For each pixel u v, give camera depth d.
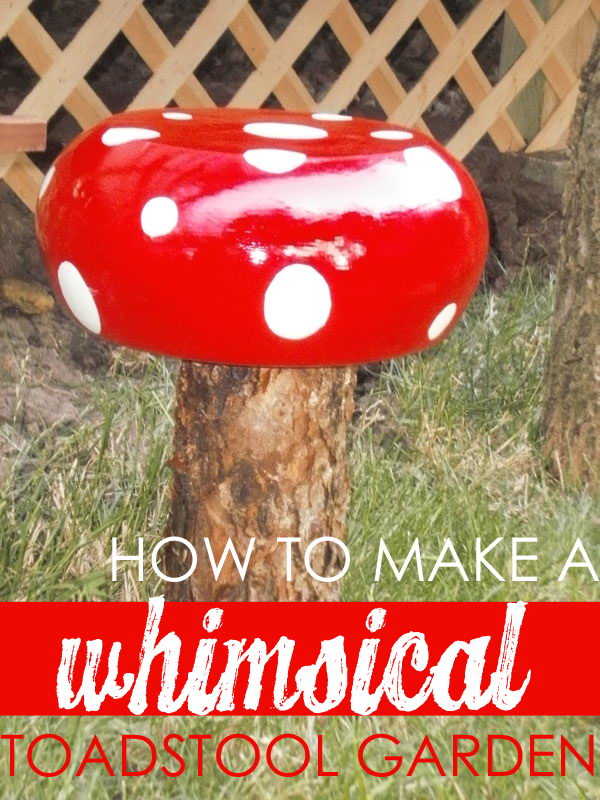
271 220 1.55
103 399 2.78
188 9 5.04
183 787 1.81
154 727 1.93
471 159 3.75
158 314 1.61
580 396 2.65
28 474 2.54
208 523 1.97
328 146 1.66
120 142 1.69
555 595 2.19
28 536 2.27
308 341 1.61
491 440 2.83
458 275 1.69
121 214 1.60
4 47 4.59
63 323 3.15
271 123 1.81
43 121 2.36
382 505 2.45
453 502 2.45
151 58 3.23
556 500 2.59
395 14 3.43
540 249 3.59
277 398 1.88
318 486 1.97
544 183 3.62
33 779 1.78
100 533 2.31
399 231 1.60
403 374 2.95
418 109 3.60
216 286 1.56
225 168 1.58
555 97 3.79
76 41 3.11
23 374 2.88
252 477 1.92
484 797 1.78
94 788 1.80
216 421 1.91
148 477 2.37
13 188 3.16
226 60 4.75
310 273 1.56
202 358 1.65
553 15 3.62
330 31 4.83
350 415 2.01
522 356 3.02
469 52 3.57
